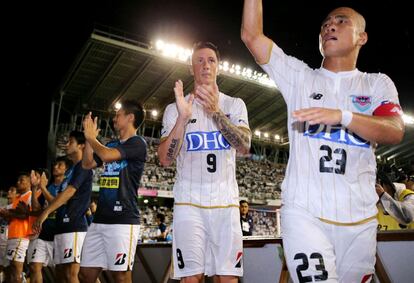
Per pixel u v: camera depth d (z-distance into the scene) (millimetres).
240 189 20734
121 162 3303
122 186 3248
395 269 2965
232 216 2619
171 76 18766
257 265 3930
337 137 1864
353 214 1804
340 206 1800
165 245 4871
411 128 21797
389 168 4734
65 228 4105
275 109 22078
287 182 1920
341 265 1818
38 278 4887
